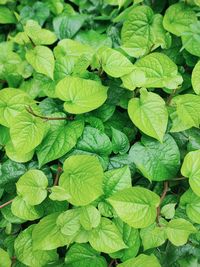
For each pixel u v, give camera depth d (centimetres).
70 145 37
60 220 34
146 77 39
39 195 35
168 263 38
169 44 44
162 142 35
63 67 42
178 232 34
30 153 38
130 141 40
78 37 47
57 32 48
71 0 51
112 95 41
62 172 39
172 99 38
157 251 38
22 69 45
